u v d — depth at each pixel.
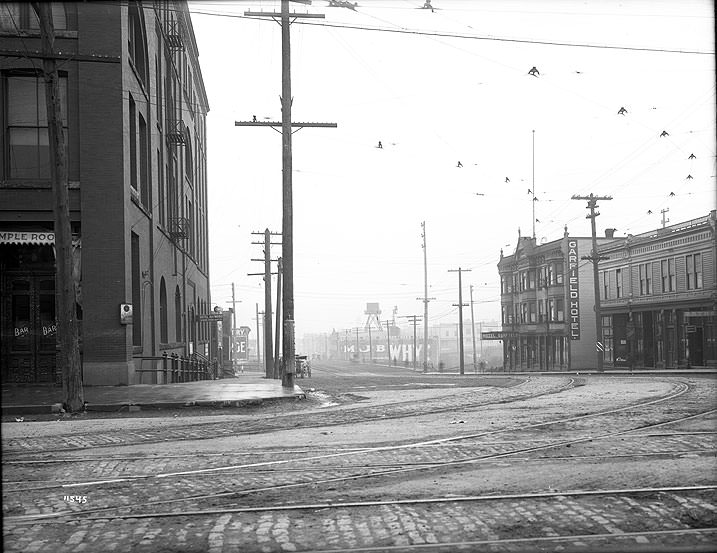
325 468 8.24
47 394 17.33
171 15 32.78
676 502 6.41
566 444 9.66
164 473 8.09
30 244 20.17
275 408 15.90
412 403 16.77
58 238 14.91
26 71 19.89
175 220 31.44
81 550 5.29
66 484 7.56
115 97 20.08
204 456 9.18
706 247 41.62
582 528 5.68
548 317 58.97
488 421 12.59
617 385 22.22
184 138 32.84
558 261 57.69
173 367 30.05
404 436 10.82
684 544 5.27
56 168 14.81
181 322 35.19
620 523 5.80
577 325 54.66
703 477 7.41
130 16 23.55
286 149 20.19
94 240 19.80
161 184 29.36
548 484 7.22
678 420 12.24
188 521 6.05
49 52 14.55
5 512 6.39
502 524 5.80
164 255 29.31
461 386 24.67
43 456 9.40
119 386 19.69
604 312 53.97
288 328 20.17
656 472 7.70
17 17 19.80
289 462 8.65
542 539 5.39
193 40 42.94
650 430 11.07
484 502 6.52
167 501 6.77
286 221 20.20
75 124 20.02
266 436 11.12
